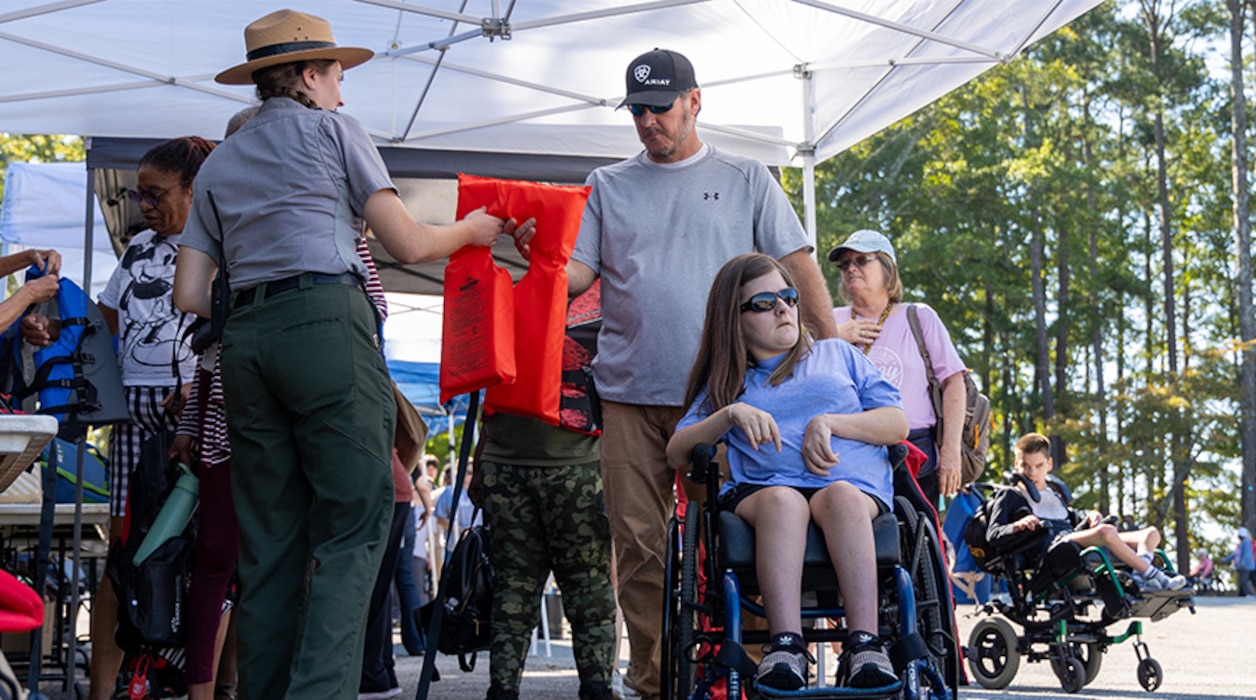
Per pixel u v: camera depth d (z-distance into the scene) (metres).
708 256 4.59
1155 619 7.92
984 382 43.47
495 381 3.95
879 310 5.81
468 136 7.37
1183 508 39.97
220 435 4.17
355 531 3.40
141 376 4.80
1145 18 46.78
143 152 6.98
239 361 3.48
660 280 4.55
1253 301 45.47
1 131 6.86
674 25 6.74
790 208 4.71
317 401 3.41
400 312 12.93
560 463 5.13
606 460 4.58
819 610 3.66
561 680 7.56
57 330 4.38
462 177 4.13
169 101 6.97
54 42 6.53
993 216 40.72
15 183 10.34
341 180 3.55
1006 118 44.03
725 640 3.43
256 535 3.52
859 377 4.12
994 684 8.05
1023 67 42.38
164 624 4.22
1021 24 6.21
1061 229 42.47
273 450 3.51
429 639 4.03
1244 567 33.16
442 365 4.04
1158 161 47.12
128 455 4.98
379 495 3.44
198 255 3.70
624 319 4.58
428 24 6.60
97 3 6.21
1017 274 41.94
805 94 7.14
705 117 7.33
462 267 4.03
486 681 7.69
